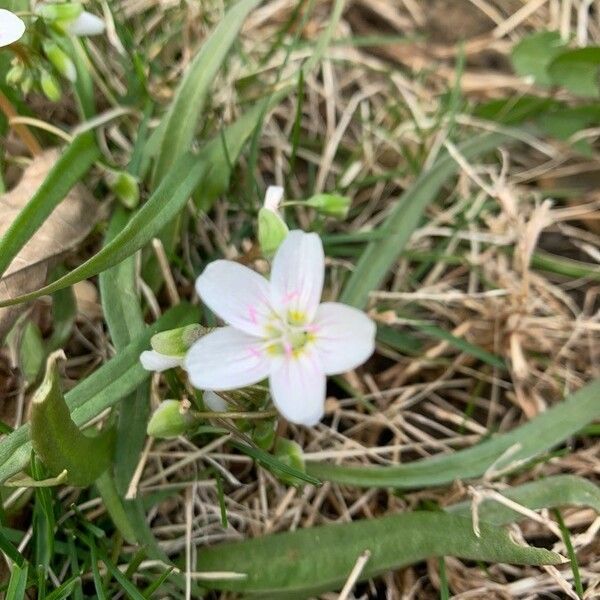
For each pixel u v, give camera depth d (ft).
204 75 0.24
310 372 0.18
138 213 0.20
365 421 0.25
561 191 0.30
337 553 0.21
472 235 0.29
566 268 0.28
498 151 0.31
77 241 0.23
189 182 0.22
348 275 0.27
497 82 0.33
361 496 0.24
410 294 0.27
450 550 0.21
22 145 0.26
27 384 0.22
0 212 0.23
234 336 0.18
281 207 0.25
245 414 0.19
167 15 0.30
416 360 0.26
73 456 0.19
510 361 0.26
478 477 0.23
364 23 0.34
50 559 0.20
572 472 0.24
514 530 0.22
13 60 0.23
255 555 0.22
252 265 0.25
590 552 0.23
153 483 0.23
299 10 0.30
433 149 0.30
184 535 0.23
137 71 0.26
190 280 0.26
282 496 0.24
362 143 0.30
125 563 0.21
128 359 0.20
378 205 0.30
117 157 0.27
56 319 0.23
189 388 0.20
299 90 0.26
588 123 0.32
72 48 0.25
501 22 0.34
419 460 0.25
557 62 0.30
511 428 0.26
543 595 0.23
